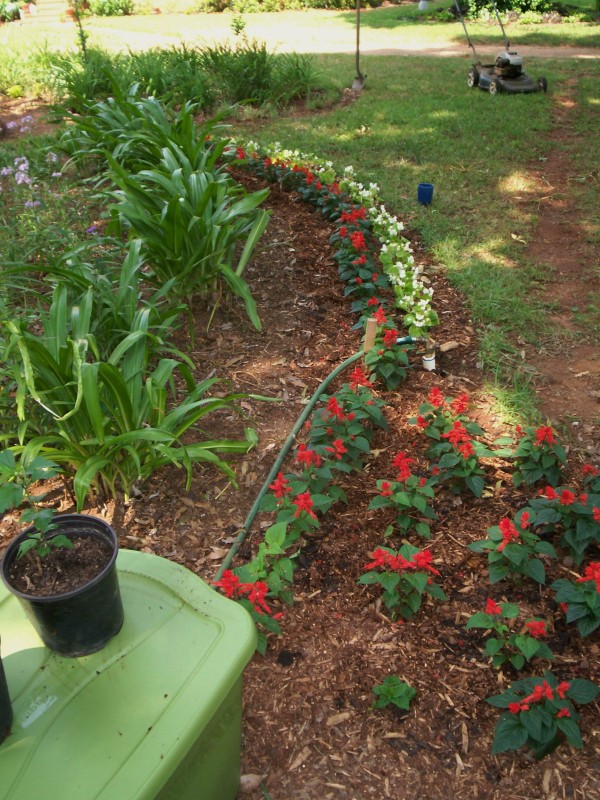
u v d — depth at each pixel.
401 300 4.37
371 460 3.43
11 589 1.60
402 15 17.88
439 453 3.27
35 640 1.72
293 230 5.59
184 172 4.52
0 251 4.76
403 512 3.05
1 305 3.29
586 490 3.06
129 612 1.79
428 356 3.99
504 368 4.06
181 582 1.89
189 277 4.30
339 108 9.05
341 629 2.65
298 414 3.72
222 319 4.44
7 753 1.47
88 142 5.98
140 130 5.35
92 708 1.56
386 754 2.27
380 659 2.54
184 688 1.61
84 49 9.62
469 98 9.26
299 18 18.23
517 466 3.29
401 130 8.03
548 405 3.79
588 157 7.21
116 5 19.92
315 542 2.99
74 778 1.43
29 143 7.07
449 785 2.19
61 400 2.93
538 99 9.12
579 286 4.91
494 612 2.43
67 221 5.24
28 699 1.58
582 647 2.56
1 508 1.69
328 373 4.01
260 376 3.97
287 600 2.64
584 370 4.05
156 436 2.72
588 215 5.97
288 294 4.75
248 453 3.45
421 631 2.64
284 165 6.28
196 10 20.25
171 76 8.84
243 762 2.25
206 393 3.81
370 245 5.15
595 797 2.14
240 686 1.78
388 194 6.31
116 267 4.48
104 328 3.41
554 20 16.33
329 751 2.28
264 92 9.02
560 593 2.53
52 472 2.66
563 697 2.19
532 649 2.34
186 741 1.52
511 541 2.68
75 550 1.75
